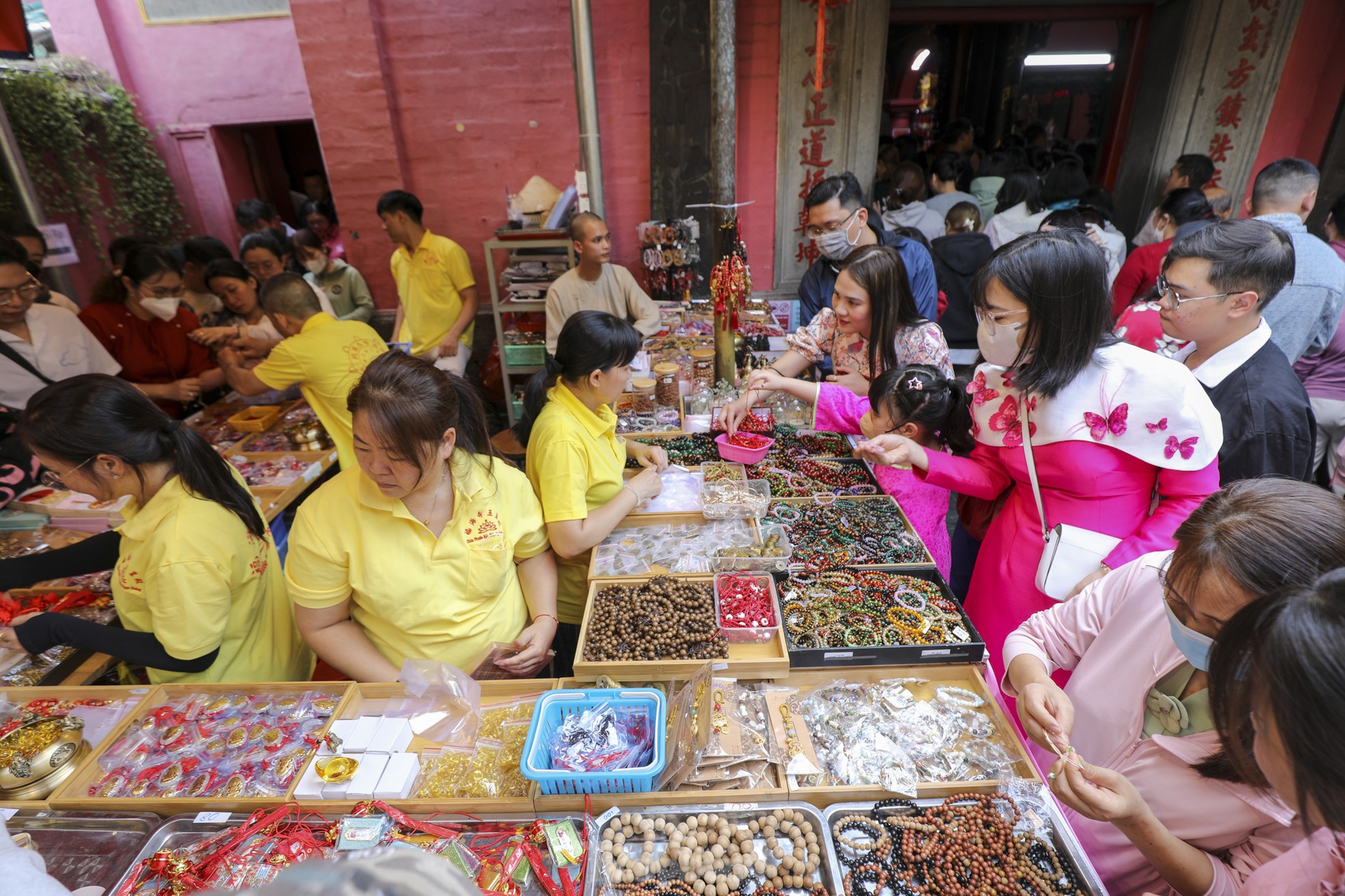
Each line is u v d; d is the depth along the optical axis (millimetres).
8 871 893
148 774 1488
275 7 6516
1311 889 850
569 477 2057
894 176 5574
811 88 5430
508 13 5355
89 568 2088
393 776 1427
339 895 574
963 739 1525
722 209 3125
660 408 3334
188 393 3719
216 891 613
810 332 3299
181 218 7277
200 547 1687
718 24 2838
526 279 4898
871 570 2008
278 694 1695
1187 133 6082
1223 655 787
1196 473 1641
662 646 1698
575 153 5797
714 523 2293
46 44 6418
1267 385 2002
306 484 3178
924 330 2668
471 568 1776
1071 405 1725
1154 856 1112
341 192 5840
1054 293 1578
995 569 2043
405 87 5586
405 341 5336
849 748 1488
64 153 6227
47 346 3135
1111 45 8258
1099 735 1392
